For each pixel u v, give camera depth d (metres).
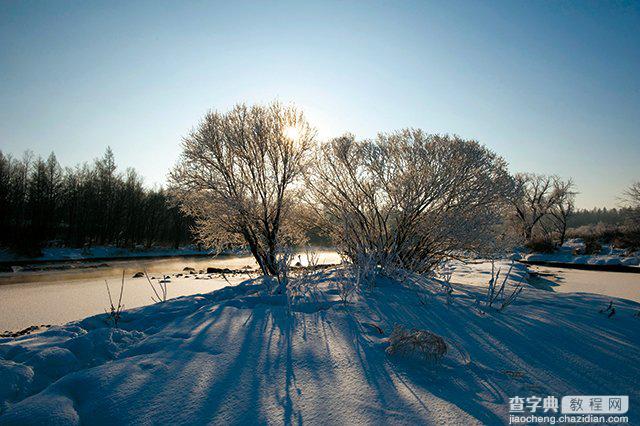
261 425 2.23
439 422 2.29
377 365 3.18
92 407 2.44
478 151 11.00
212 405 2.46
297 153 14.44
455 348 3.63
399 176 10.23
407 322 4.50
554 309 5.38
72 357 3.24
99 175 45.00
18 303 12.97
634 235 33.56
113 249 39.97
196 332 3.99
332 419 2.30
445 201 10.62
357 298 5.79
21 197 37.16
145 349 3.51
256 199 13.84
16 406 2.38
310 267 7.67
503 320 4.66
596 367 3.23
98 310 11.76
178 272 24.34
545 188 45.31
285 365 3.14
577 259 29.27
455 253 11.00
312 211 12.77
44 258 31.64
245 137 14.28
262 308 5.14
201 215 14.98
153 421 2.28
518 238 11.70
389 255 7.99
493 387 2.81
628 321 4.75
